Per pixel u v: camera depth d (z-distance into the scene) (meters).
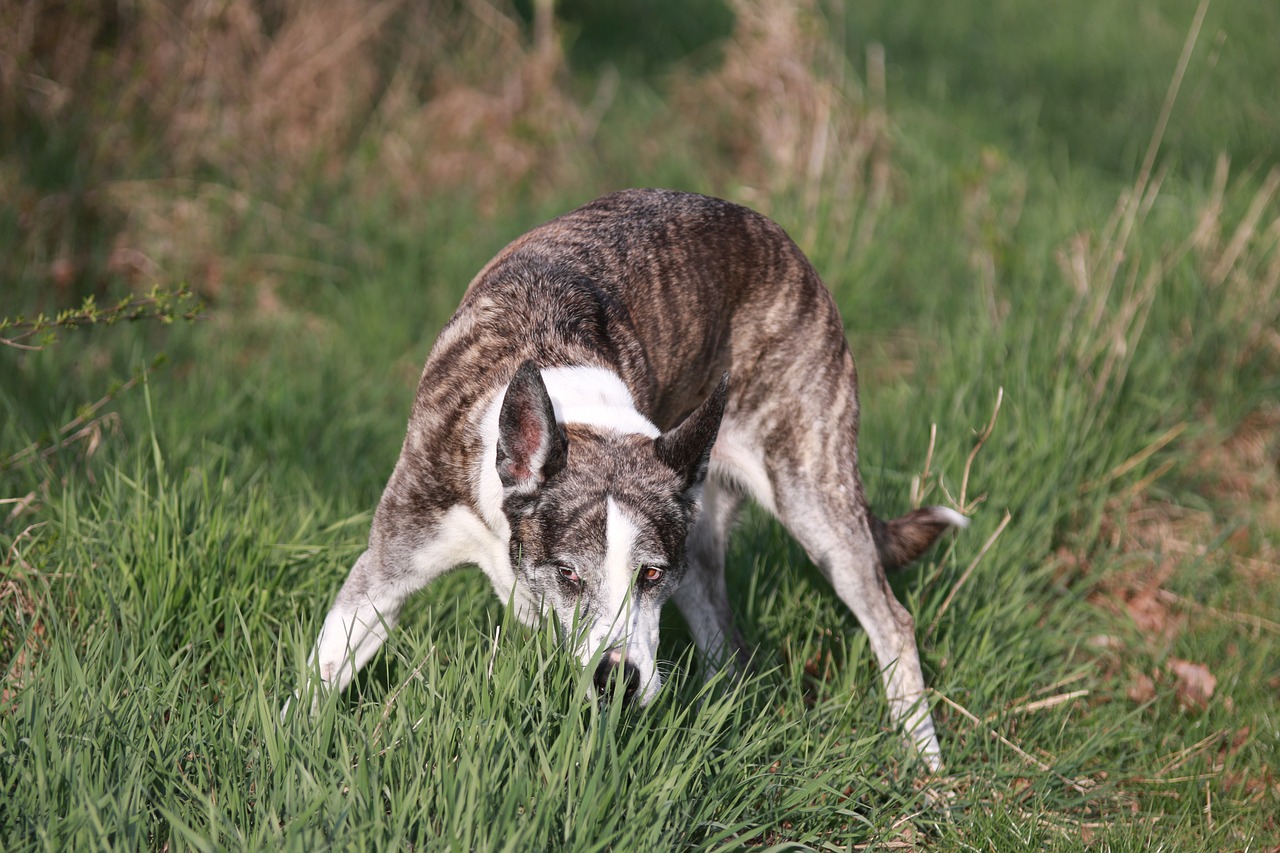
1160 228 20.06
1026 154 25.42
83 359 16.31
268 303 19.38
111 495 12.15
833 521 12.38
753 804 9.98
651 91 27.62
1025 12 38.12
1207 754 12.53
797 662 12.02
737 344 12.62
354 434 15.61
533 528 9.91
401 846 8.19
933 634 12.97
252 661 10.32
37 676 9.51
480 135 23.50
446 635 11.05
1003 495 14.62
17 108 20.36
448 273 20.11
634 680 9.41
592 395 10.70
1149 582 15.56
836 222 21.11
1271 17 36.22
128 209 19.78
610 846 8.47
